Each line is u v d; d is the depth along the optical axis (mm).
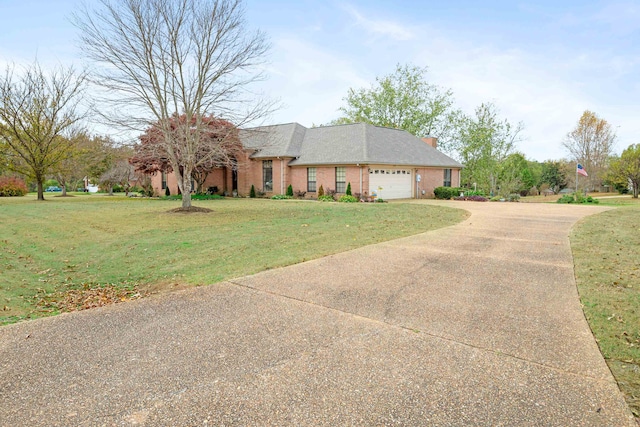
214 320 4148
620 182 31562
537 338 3611
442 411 2516
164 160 22672
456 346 3463
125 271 6820
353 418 2451
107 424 2391
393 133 27547
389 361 3197
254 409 2551
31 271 7055
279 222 11914
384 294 4957
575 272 5891
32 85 22297
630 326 3834
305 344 3535
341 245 8211
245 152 25453
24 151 23250
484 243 8289
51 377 2963
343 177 22875
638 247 7676
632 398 2639
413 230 10188
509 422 2396
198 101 14398
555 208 16516
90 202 21406
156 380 2918
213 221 12375
